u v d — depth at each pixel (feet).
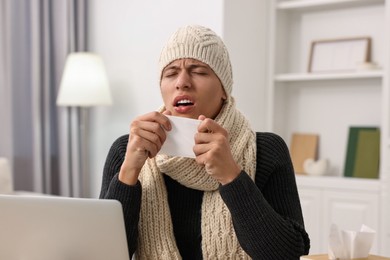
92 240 3.58
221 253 4.28
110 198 4.21
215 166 3.92
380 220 10.76
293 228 4.15
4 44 12.80
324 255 3.60
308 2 12.14
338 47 12.23
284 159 4.55
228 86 4.44
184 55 4.20
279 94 12.90
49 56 13.58
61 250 3.58
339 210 11.17
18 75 13.32
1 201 3.51
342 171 12.25
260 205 3.97
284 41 12.96
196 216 4.45
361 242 3.51
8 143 12.90
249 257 4.30
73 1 13.67
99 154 13.87
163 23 12.62
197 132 3.93
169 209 4.47
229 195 3.96
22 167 13.50
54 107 13.83
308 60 12.53
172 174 4.33
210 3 11.81
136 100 13.11
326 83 12.51
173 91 4.26
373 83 11.92
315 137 12.48
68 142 13.78
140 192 4.25
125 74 13.29
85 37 13.87
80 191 13.94
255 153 4.46
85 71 12.51
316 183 11.44
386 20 10.86
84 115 13.21
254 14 12.35
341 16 12.32
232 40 11.80
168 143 4.00
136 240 4.35
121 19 13.33
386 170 10.71
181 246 4.47
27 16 13.35
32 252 3.57
